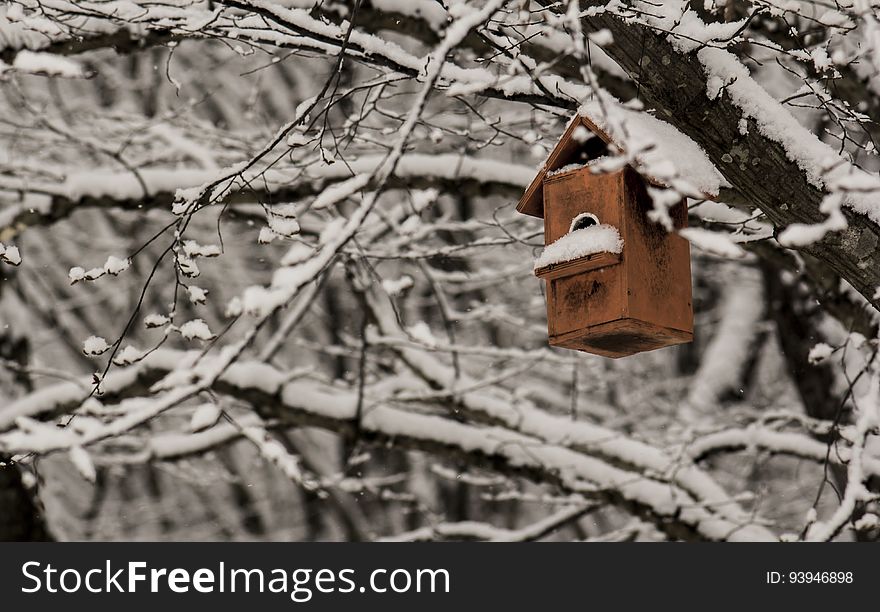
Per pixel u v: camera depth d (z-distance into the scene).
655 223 6.60
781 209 6.02
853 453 7.57
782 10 6.09
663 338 6.63
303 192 10.07
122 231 18.70
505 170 10.20
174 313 6.18
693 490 11.12
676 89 6.02
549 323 6.61
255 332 6.01
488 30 7.01
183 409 13.79
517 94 7.13
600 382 15.75
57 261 18.41
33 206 10.41
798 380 13.24
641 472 11.19
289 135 6.84
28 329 13.88
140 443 13.33
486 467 11.17
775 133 5.93
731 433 11.59
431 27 8.41
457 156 10.23
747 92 5.96
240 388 11.20
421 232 11.61
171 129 12.56
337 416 11.23
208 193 6.20
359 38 6.86
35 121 11.84
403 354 12.11
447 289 15.15
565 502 11.40
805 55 6.36
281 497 20.31
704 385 17.97
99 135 13.33
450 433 11.23
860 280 6.04
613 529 18.98
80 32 8.48
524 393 12.20
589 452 11.45
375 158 10.20
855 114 6.97
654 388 17.61
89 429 6.39
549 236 6.68
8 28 8.52
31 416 10.98
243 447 20.14
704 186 6.08
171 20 7.27
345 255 10.23
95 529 18.33
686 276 6.76
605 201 6.48
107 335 18.39
